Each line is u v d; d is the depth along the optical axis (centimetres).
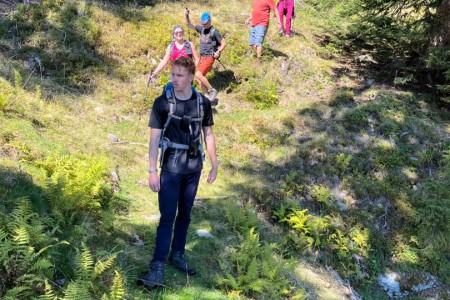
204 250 499
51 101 700
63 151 574
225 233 553
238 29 1088
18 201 403
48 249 366
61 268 375
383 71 1043
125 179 598
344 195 746
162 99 359
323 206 714
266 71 986
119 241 447
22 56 768
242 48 1020
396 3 938
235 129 816
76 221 445
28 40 802
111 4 1013
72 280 345
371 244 694
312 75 1012
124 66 864
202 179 673
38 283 339
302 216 644
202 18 792
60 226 424
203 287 430
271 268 482
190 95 364
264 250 509
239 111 884
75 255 391
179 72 344
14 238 342
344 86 994
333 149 809
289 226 648
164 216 381
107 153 637
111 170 598
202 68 806
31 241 359
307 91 969
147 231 496
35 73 757
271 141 808
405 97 947
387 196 756
